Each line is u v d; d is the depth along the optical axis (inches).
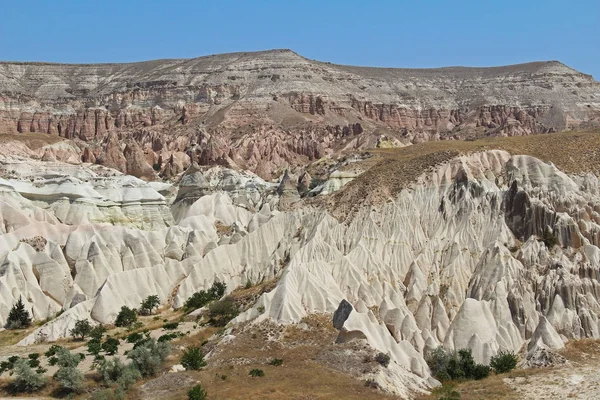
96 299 3666.3
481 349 2915.8
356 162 5118.1
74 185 4726.9
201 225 4694.9
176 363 2807.6
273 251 4271.7
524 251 3454.7
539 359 2805.1
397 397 2409.0
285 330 3038.9
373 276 3474.4
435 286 3390.7
